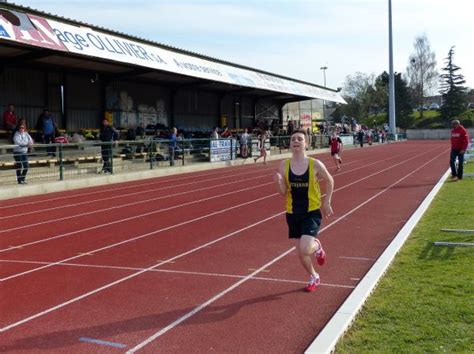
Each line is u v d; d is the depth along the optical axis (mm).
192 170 25859
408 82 106000
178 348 4773
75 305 5977
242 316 5566
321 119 54719
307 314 5602
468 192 14664
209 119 37250
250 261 7867
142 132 28047
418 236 9055
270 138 36000
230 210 13039
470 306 5449
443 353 4363
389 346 4562
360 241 9156
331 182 6195
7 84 22125
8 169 17125
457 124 18062
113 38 21766
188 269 7461
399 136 76000
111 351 4719
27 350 4758
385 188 17125
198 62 28203
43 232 10445
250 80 33219
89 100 26109
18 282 6934
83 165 21500
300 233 6375
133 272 7348
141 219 11875
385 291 6094
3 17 16297
